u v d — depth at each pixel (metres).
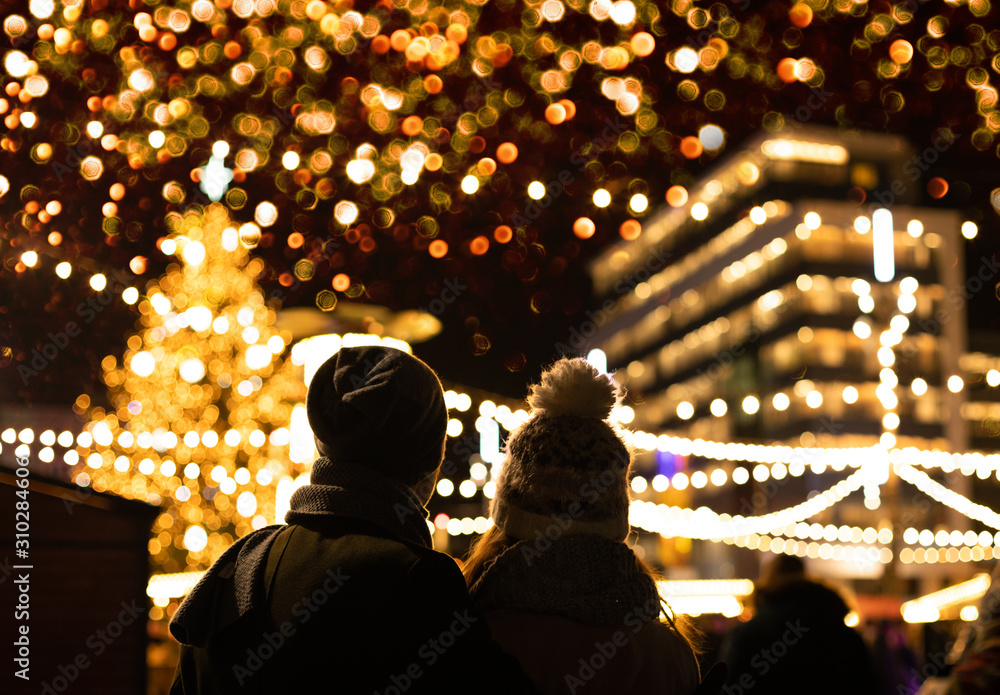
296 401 14.48
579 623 1.75
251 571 1.71
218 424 14.18
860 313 43.47
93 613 6.11
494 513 1.96
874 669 4.25
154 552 13.50
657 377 54.69
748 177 46.47
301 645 1.61
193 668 1.80
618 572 1.80
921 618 13.72
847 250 44.66
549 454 1.86
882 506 38.03
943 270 42.81
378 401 1.79
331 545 1.69
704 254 51.28
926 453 14.67
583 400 1.90
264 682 1.63
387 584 1.60
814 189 45.44
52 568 6.07
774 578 4.37
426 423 1.86
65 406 11.72
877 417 42.16
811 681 4.12
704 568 43.66
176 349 13.62
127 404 13.41
